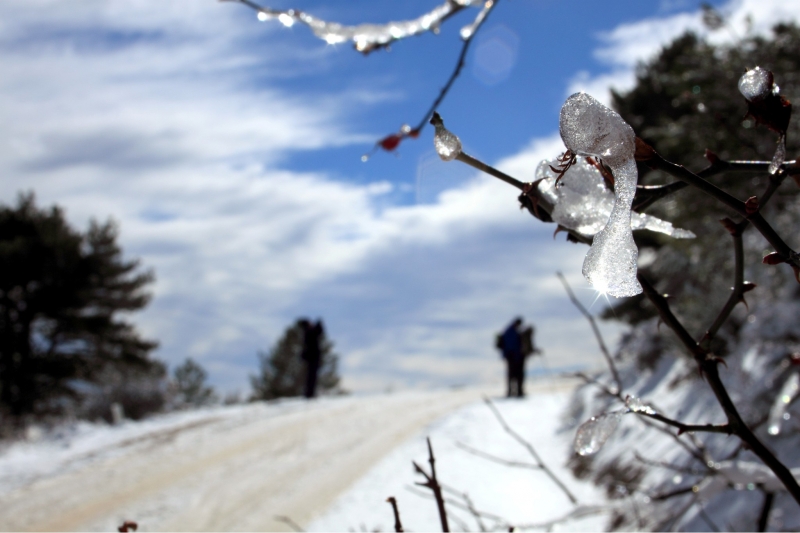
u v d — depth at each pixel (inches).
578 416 388.2
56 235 1005.8
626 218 25.7
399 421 519.8
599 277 25.2
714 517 153.6
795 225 210.2
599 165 32.5
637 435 251.6
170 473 405.1
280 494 333.1
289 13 57.2
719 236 235.9
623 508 94.7
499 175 33.9
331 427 518.6
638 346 370.3
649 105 480.1
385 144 63.1
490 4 63.8
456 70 62.9
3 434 580.7
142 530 294.4
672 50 507.2
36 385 973.2
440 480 299.7
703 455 88.8
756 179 219.8
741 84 33.8
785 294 200.7
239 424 562.9
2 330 988.6
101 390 1055.6
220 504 326.3
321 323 807.7
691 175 31.5
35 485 404.8
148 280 1095.0
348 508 284.7
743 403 174.6
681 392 249.9
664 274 291.1
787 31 247.3
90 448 513.3
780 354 178.7
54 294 995.3
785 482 39.7
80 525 312.0
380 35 60.6
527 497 255.8
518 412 502.9
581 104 26.9
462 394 740.0
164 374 1129.4
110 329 1041.5
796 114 201.9
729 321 228.8
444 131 33.0
